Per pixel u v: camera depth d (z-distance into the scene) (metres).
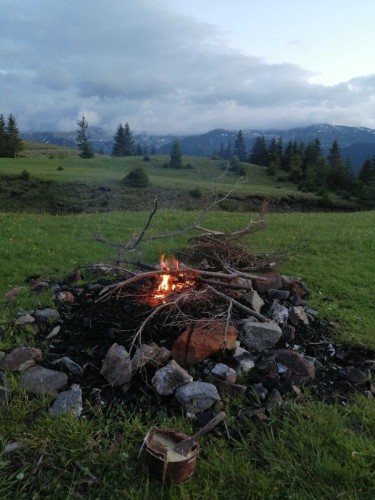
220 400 1.15
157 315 1.50
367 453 0.98
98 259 2.60
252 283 1.93
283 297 1.90
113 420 1.08
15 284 2.09
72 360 1.29
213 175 27.55
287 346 1.51
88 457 0.94
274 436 1.06
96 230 3.70
